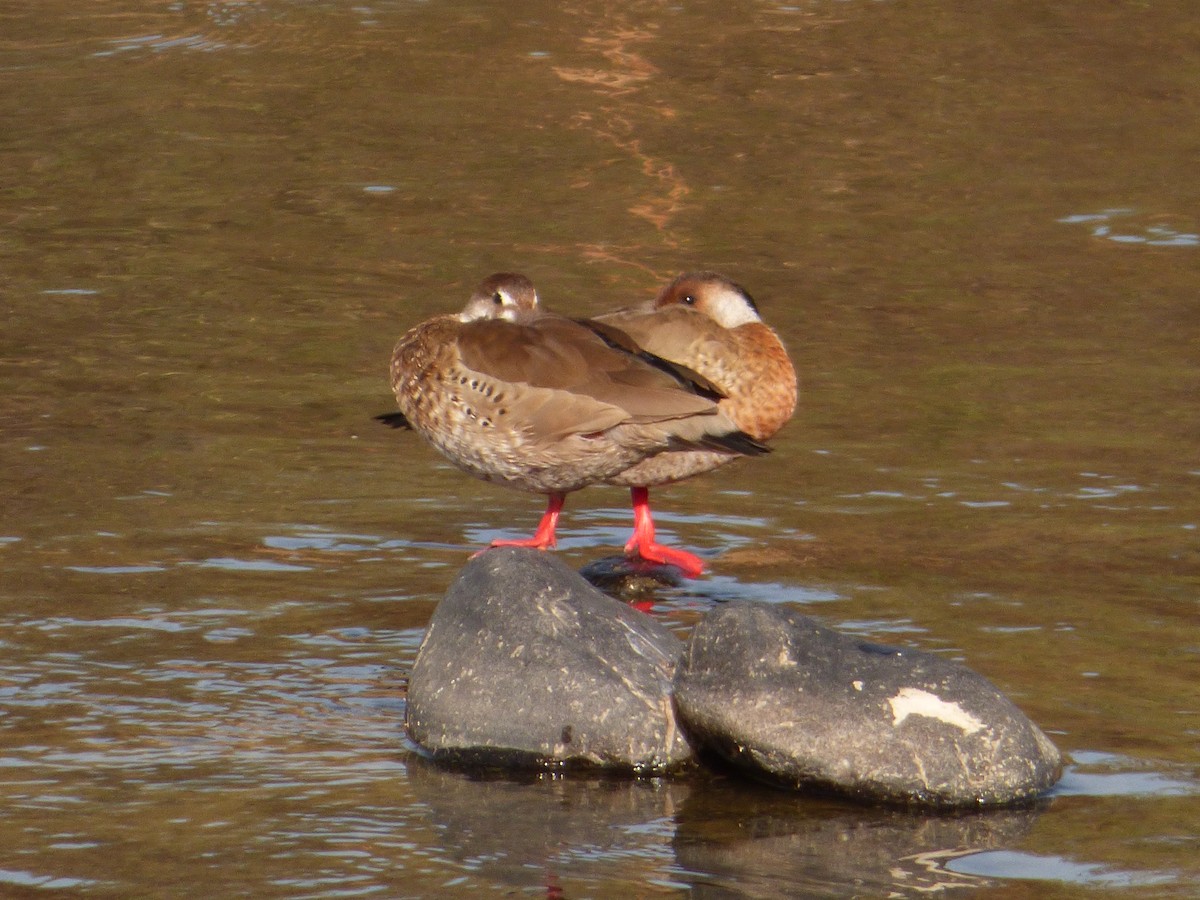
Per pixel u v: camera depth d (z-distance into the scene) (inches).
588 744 344.2
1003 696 339.6
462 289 781.9
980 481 544.4
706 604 440.5
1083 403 628.7
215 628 414.3
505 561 373.1
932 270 821.9
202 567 458.6
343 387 641.0
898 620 424.2
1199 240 869.8
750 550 483.5
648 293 774.5
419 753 349.4
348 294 772.6
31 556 462.0
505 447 460.4
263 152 1019.3
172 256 827.4
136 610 424.5
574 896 287.6
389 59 1215.6
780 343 513.0
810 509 520.4
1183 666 394.3
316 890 288.0
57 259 816.3
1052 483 541.6
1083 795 330.3
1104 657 399.5
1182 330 727.1
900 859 303.4
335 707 370.6
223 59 1214.9
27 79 1157.7
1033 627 419.5
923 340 713.6
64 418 593.3
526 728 346.3
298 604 433.1
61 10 1339.8
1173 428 598.9
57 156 1000.9
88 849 301.1
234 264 816.9
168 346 688.4
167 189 946.1
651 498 533.0
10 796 321.1
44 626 411.2
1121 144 1047.0
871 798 330.0
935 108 1117.7
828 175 989.8
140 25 1300.4
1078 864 301.7
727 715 337.7
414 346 477.7
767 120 1094.4
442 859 301.1
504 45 1252.5
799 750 333.1
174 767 336.8
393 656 399.5
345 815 318.3
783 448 580.4
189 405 613.9
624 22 1314.0
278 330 715.4
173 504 510.6
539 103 1126.4
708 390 460.8
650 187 963.3
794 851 307.1
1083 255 845.8
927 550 481.4
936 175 989.8
